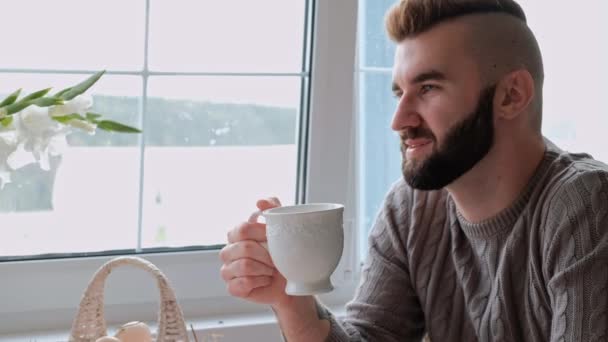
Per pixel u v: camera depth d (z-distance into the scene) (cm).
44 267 169
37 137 111
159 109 178
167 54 177
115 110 175
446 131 131
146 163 179
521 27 136
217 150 183
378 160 201
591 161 137
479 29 131
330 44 182
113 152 176
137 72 175
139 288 175
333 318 143
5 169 112
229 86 182
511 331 136
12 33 166
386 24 138
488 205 138
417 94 133
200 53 179
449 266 148
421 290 150
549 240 128
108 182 176
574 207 127
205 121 181
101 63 172
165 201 181
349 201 194
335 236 100
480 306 142
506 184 136
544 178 135
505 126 134
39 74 169
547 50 219
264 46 183
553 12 219
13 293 168
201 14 178
